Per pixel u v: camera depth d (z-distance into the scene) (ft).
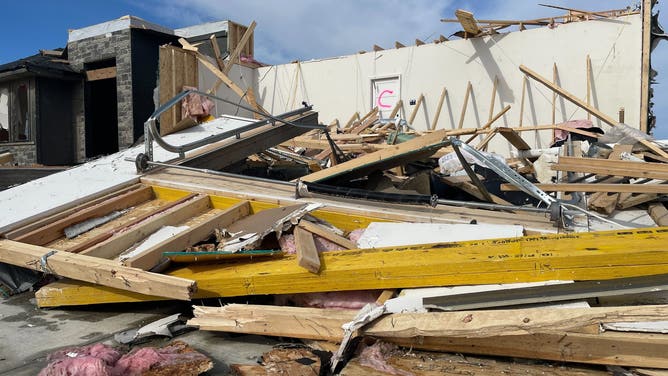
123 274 10.44
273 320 9.27
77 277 11.19
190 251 11.84
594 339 7.51
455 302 8.79
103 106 42.83
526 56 34.35
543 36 33.73
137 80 38.55
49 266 11.57
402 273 9.59
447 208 13.69
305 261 9.93
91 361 7.70
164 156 19.07
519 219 12.63
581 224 11.92
